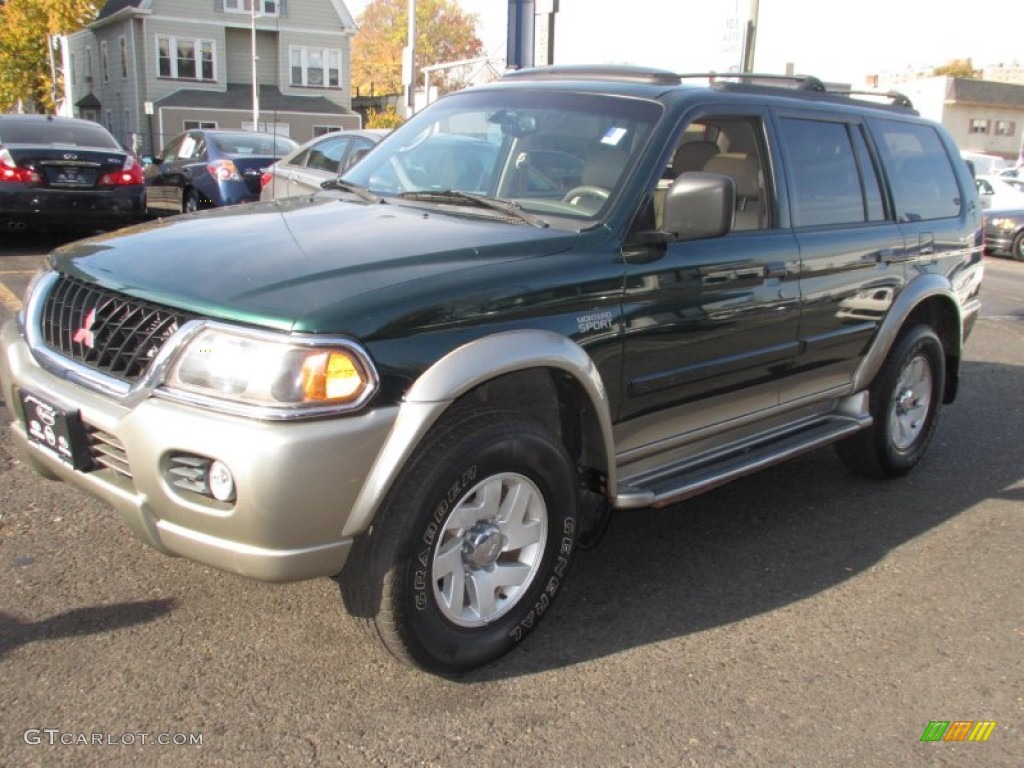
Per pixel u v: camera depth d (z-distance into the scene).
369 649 3.22
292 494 2.57
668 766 2.72
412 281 2.85
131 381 2.80
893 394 5.02
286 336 2.58
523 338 3.00
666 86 4.00
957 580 4.05
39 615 3.30
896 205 4.96
